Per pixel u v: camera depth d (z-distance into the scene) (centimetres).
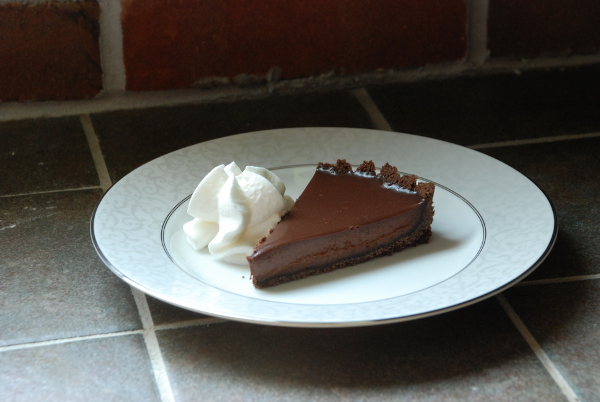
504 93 70
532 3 71
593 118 67
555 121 67
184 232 55
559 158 62
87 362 47
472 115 67
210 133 65
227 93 70
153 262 51
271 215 55
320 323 46
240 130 66
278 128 66
